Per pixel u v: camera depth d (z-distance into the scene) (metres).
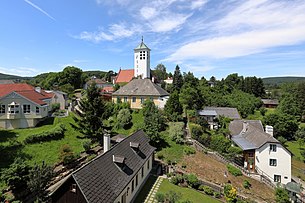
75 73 93.38
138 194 22.17
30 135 28.22
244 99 79.00
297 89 91.38
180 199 20.89
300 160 46.06
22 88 45.12
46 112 39.41
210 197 23.34
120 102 50.47
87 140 30.91
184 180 25.88
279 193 26.53
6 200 17.11
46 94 50.34
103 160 17.92
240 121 48.22
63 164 24.98
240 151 34.28
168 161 30.36
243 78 109.31
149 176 27.17
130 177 19.36
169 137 35.94
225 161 32.12
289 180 32.84
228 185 24.20
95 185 14.76
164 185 24.81
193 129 37.81
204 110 50.06
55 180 21.55
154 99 48.53
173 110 42.44
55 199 14.35
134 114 44.41
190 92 52.12
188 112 45.88
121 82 81.88
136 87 52.88
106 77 131.50
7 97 34.72
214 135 39.56
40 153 26.27
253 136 38.91
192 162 30.77
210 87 81.50
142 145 27.45
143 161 24.06
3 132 31.59
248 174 30.61
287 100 74.25
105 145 23.55
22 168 19.02
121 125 39.97
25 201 18.17
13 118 34.56
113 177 17.33
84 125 34.28
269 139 34.28
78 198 13.58
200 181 25.70
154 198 21.38
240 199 23.22
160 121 38.25
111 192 15.62
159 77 126.19
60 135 31.92
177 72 80.81
